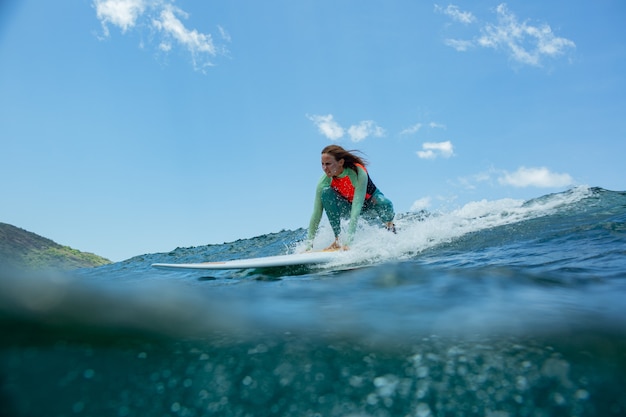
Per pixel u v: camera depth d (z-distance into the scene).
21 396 0.79
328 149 3.88
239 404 0.85
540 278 2.00
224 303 1.46
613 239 3.03
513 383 0.92
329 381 0.93
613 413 0.82
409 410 0.85
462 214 5.54
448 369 0.97
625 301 1.57
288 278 2.64
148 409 0.81
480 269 2.34
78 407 0.79
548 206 5.24
